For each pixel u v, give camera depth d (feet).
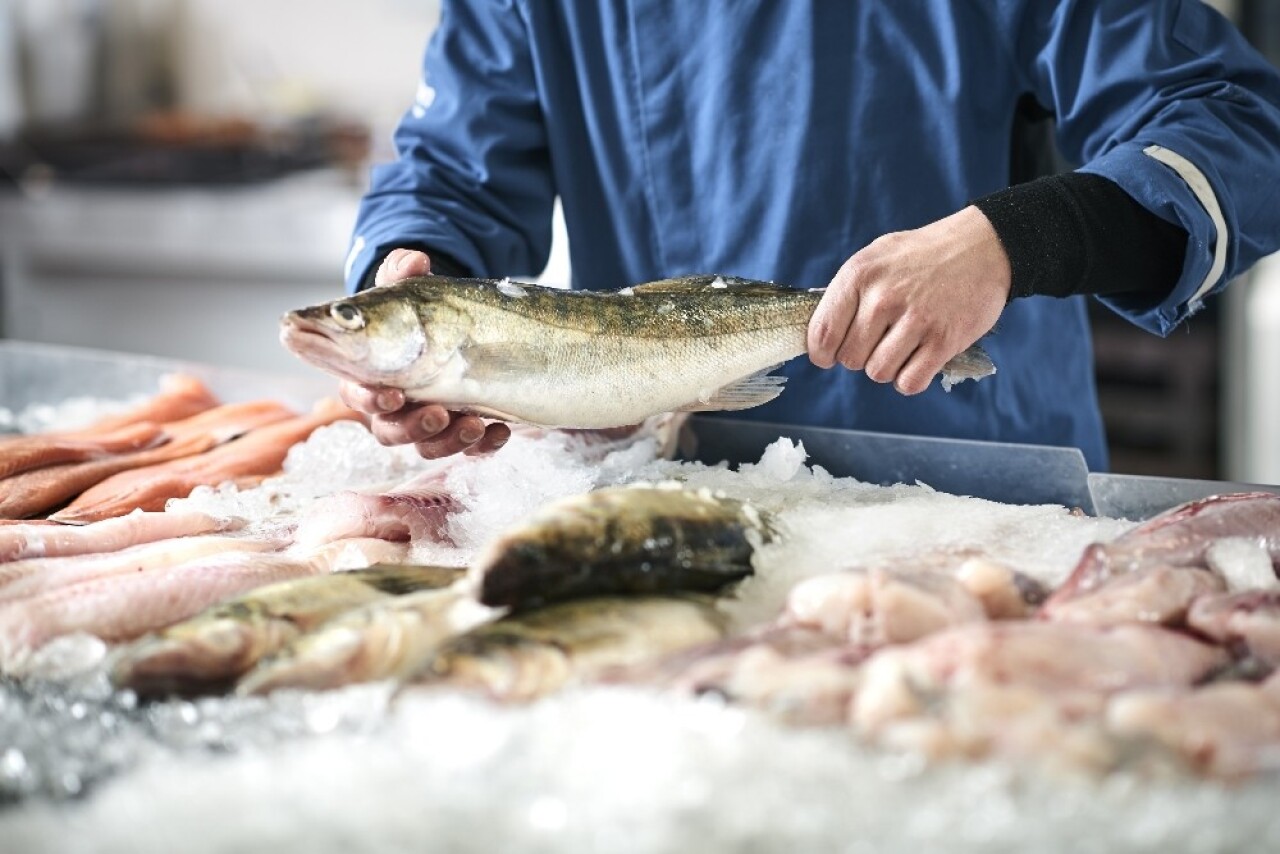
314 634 3.60
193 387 7.21
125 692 3.53
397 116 16.34
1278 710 2.94
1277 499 4.41
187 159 15.48
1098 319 13.56
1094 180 5.43
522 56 7.11
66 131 16.61
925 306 4.99
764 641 3.41
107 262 15.47
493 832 2.76
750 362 5.23
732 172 6.79
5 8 17.01
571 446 5.61
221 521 5.14
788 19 6.59
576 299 5.07
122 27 17.47
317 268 14.56
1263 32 13.10
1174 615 3.56
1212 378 13.34
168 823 2.82
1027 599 3.72
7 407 7.77
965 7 6.46
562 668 3.36
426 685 3.30
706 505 4.06
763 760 2.86
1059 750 2.82
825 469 5.57
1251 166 5.67
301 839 2.76
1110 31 6.19
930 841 2.63
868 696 3.00
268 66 17.47
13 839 2.85
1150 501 5.05
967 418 6.80
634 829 2.71
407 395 4.83
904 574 3.65
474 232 6.98
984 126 6.63
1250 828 2.65
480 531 4.78
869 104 6.58
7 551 4.65
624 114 6.92
